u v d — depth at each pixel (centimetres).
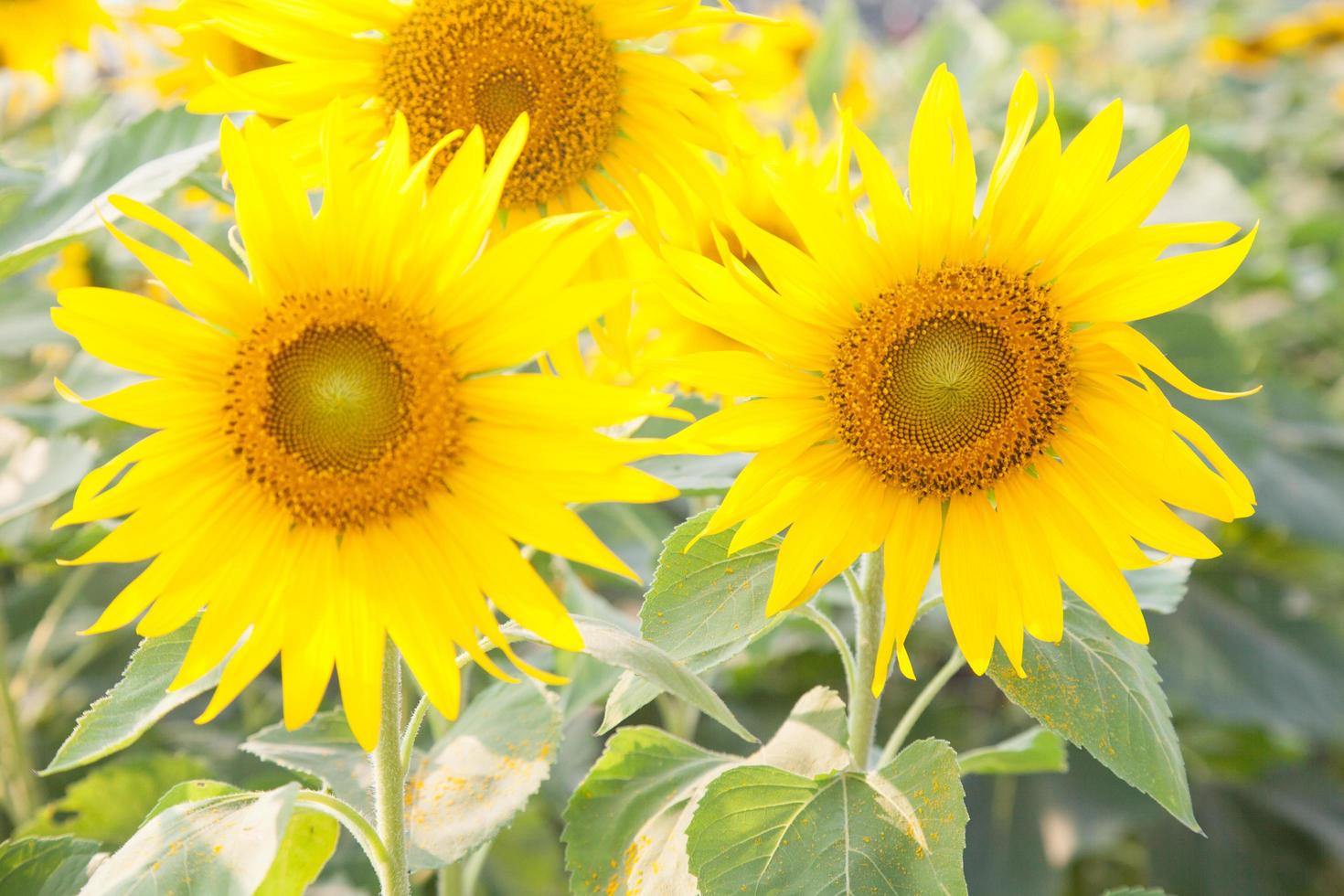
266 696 151
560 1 115
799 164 125
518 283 104
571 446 103
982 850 169
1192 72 288
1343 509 191
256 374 104
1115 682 111
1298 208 282
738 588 112
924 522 110
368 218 104
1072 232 108
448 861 112
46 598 161
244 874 101
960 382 108
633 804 117
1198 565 197
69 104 167
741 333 109
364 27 114
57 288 144
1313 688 179
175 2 128
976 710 187
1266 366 220
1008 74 236
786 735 117
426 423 104
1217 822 185
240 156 103
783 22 115
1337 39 271
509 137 104
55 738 148
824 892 107
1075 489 109
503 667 129
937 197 109
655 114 116
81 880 114
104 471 104
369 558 105
